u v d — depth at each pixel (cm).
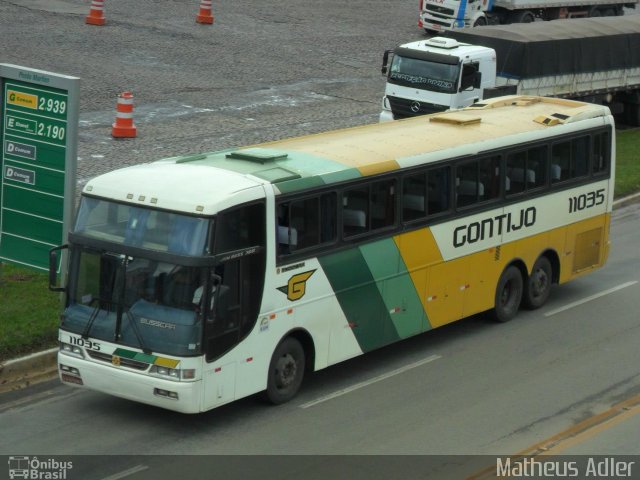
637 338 4997
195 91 9569
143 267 3650
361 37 13075
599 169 5662
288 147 4431
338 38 12850
